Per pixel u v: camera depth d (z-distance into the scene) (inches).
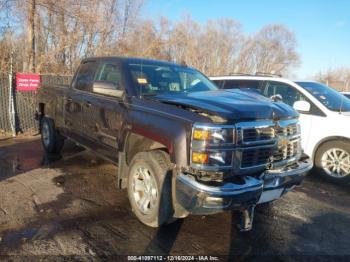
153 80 166.1
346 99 246.2
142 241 127.3
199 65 1107.9
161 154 131.7
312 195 192.2
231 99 137.6
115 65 172.2
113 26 639.8
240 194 112.4
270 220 153.6
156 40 740.0
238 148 117.2
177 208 126.8
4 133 321.7
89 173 205.2
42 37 521.0
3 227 132.1
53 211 149.0
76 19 531.8
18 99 316.5
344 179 213.6
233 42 1396.4
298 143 145.2
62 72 492.4
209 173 114.3
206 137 112.8
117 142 156.9
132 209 148.6
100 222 140.8
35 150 260.4
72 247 120.3
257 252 125.1
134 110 145.1
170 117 126.0
